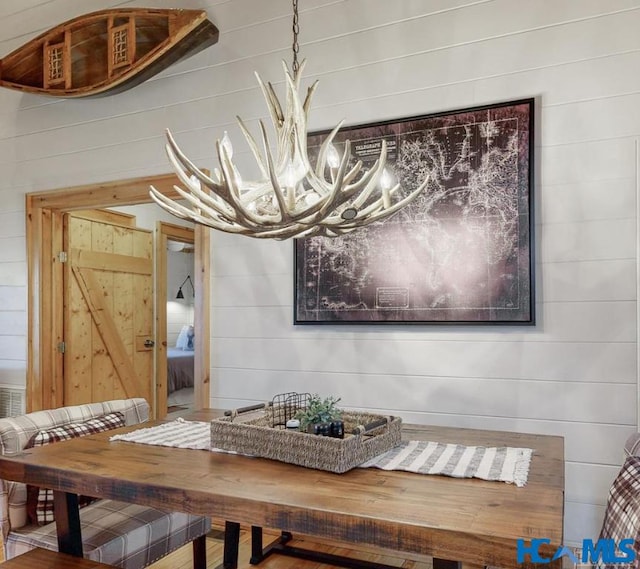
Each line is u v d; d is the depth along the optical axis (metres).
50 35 3.64
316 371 3.10
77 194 3.85
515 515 1.30
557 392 2.59
